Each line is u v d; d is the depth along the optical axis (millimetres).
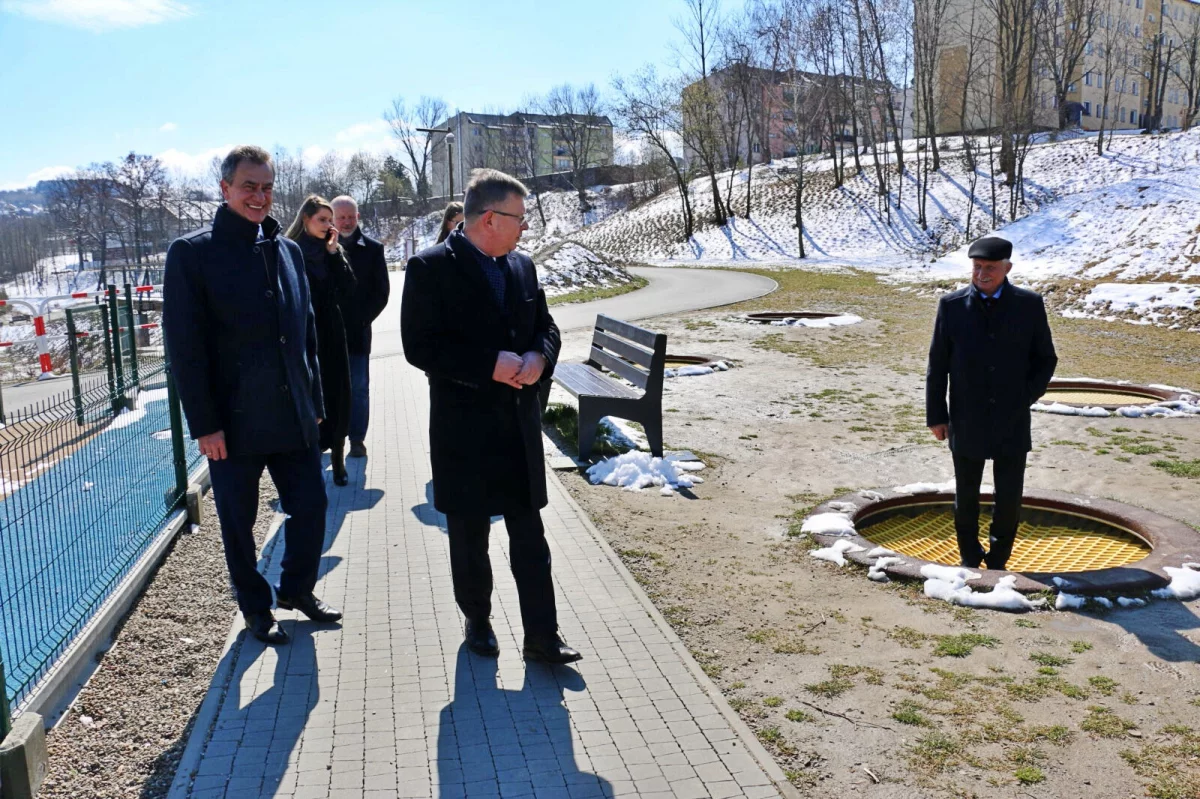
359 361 6863
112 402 4461
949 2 58469
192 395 3609
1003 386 4977
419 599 4305
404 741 3051
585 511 5754
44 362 17453
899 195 46406
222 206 3777
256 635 3832
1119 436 8000
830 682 3510
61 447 3836
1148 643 3822
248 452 3742
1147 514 5602
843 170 54406
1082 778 2822
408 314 3432
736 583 4582
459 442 3492
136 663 3689
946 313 5145
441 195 104562
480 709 3270
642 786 2789
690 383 10742
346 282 5855
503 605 4246
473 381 3402
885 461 7176
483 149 104750
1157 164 39875
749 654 3775
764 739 3092
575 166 87500
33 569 3500
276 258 3854
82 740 3100
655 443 6992
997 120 48344
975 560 5281
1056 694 3383
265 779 2814
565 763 2920
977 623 4066
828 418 8805
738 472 6840
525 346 3539
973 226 40969
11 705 3014
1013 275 28469
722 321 17562
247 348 3713
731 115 62062
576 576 4590
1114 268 25359
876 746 3039
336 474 6234
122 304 10352
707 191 60250
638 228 58344
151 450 5008
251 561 3889
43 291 77375
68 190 74812
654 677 3523
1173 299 17453
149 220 75438
